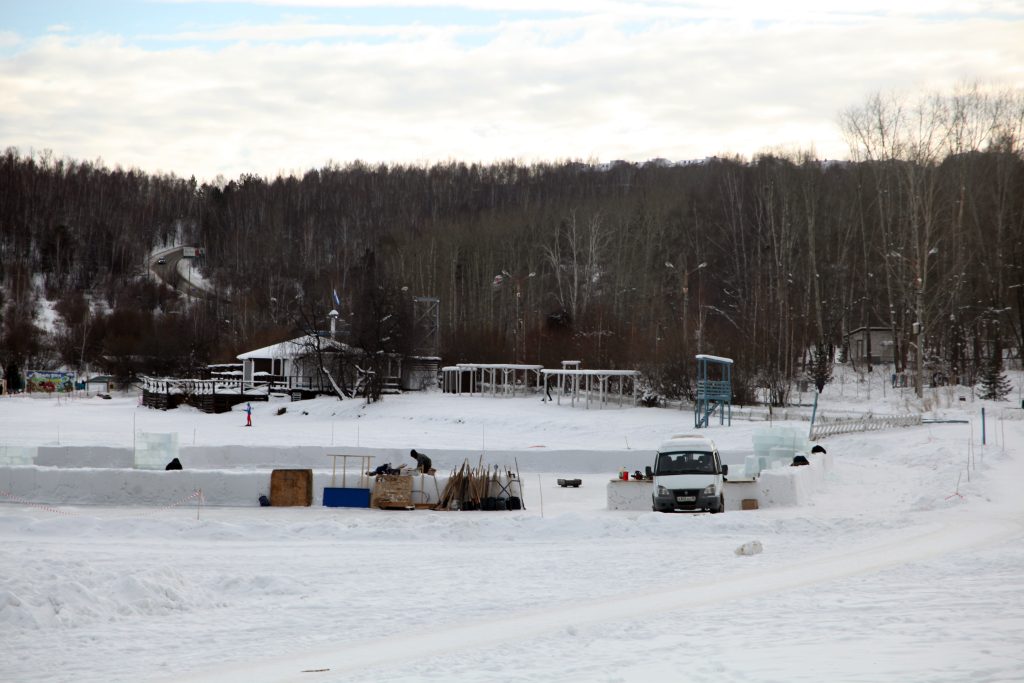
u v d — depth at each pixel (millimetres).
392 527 25078
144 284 186500
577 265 120438
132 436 62969
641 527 24766
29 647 13125
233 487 32500
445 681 10898
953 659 10828
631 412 70688
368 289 91562
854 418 61438
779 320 90312
